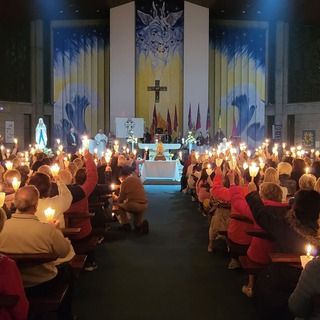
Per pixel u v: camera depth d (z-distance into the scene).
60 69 25.95
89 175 6.11
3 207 4.45
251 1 22.72
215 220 7.30
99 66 26.38
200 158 13.87
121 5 25.28
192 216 10.73
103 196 8.23
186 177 14.94
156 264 6.73
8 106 24.31
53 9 23.73
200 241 8.16
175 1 25.97
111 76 25.56
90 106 26.23
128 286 5.74
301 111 24.89
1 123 24.02
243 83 26.20
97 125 26.41
